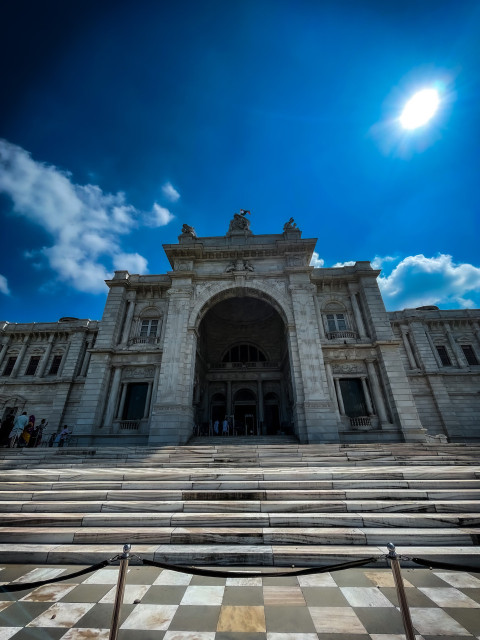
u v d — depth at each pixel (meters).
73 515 6.64
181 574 4.93
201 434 24.19
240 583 4.59
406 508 6.66
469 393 25.58
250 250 22.83
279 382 27.89
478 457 10.89
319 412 17.50
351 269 23.48
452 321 28.42
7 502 7.25
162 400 18.33
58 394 27.41
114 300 22.88
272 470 9.02
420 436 17.25
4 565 5.28
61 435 19.38
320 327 21.53
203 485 7.93
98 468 10.55
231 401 27.34
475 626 3.44
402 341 28.05
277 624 3.52
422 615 3.68
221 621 3.59
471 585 4.44
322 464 10.63
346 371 20.00
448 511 6.59
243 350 30.25
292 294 21.16
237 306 28.95
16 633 3.35
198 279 22.33
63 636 3.32
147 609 3.86
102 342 21.19
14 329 31.28
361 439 17.78
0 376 29.33
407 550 5.30
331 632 3.38
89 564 5.31
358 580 4.64
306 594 4.24
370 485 7.76
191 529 6.09
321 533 5.73
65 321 32.62
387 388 18.94
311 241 22.48
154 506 6.95
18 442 15.96
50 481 8.54
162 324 22.39
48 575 4.89
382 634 3.34
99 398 19.58
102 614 3.76
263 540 5.70
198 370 24.03
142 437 18.55
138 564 5.29
